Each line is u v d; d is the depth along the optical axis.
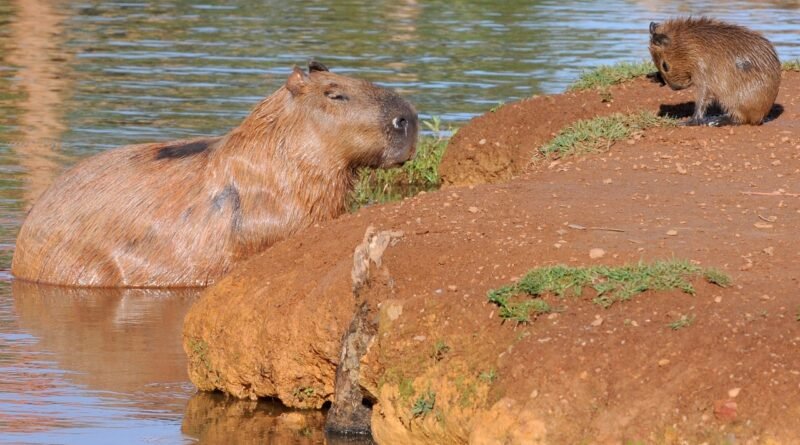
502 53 75.06
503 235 29.09
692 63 42.41
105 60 73.00
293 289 29.14
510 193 33.59
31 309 36.06
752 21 88.62
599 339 23.50
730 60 42.03
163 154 40.09
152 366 31.14
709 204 32.62
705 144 40.28
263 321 28.94
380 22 88.38
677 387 22.19
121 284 38.75
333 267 29.06
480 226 29.84
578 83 51.00
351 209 45.91
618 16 91.94
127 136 54.66
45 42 79.00
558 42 79.25
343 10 94.69
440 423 24.14
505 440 22.67
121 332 33.84
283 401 28.78
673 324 23.56
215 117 58.22
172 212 38.75
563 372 23.00
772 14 93.12
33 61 72.62
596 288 25.05
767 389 21.64
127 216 38.91
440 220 30.48
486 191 33.78
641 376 22.59
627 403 22.22
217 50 76.00
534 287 25.27
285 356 28.41
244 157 38.50
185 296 37.78
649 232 29.58
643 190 34.50
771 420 21.19
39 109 60.09
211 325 30.05
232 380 29.39
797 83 49.50
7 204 45.34
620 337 23.47
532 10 95.44
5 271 40.38
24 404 28.08
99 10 93.31
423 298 25.77
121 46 77.62
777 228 30.11
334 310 27.55
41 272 39.31
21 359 31.25
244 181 38.50
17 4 95.31
